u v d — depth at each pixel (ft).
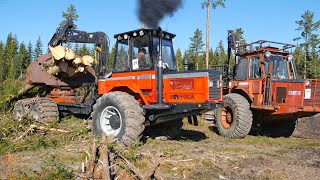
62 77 32.58
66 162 18.16
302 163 20.06
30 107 29.19
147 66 24.30
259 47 32.45
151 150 21.81
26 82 32.65
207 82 22.61
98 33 31.01
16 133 23.91
